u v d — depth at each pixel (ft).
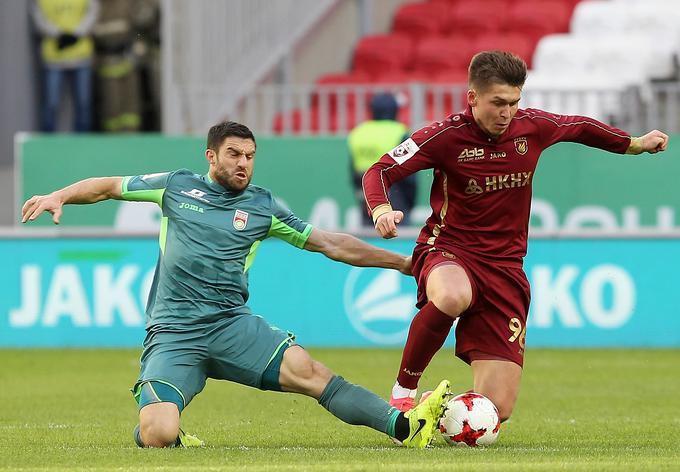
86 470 68.08
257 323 80.59
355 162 172.45
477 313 83.15
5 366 144.97
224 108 199.52
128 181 82.12
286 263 164.76
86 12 212.43
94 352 159.94
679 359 151.43
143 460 72.38
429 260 82.89
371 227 173.47
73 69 212.43
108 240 164.55
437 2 238.07
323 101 193.16
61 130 216.54
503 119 78.48
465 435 80.07
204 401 115.75
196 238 80.33
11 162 216.13
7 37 215.10
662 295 163.53
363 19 236.43
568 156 183.62
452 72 219.82
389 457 73.15
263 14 209.97
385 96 172.04
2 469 69.62
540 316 163.73
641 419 100.53
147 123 220.43
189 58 198.90
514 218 82.84
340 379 79.71
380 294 163.94
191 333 79.66
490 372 82.94
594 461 71.05
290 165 185.47
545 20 228.63
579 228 183.11
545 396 118.11
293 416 103.81
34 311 165.07
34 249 164.96
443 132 81.20
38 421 99.50
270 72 211.41
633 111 184.44
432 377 134.00
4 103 215.51
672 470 66.85
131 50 215.31
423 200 181.98
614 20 222.89
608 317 163.84
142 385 79.36
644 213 183.21
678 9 222.89
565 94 182.50
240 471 66.28
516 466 67.62
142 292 164.35
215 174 81.15
